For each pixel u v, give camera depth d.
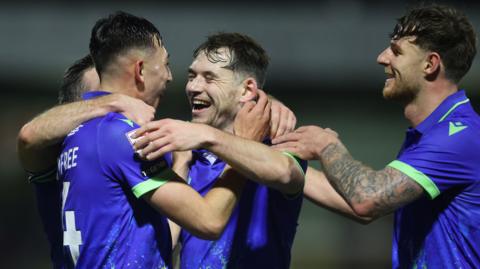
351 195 10.75
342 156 11.07
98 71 11.09
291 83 36.94
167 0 36.97
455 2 33.53
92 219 10.20
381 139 37.12
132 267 10.12
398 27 11.54
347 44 36.88
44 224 11.48
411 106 11.52
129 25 10.84
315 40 36.91
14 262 35.25
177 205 10.02
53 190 11.38
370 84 36.91
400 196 10.66
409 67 11.30
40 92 37.06
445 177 10.74
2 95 36.84
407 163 10.79
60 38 36.84
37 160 11.04
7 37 36.69
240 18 36.94
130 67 10.81
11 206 35.84
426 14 11.29
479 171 10.83
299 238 36.16
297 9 37.19
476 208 10.86
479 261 10.84
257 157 10.38
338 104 37.25
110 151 10.12
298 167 10.77
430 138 10.89
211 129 10.27
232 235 11.34
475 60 35.66
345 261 36.03
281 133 11.48
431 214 11.05
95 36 10.96
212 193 10.40
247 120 11.05
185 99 36.34
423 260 11.05
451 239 10.91
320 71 36.81
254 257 11.27
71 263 10.48
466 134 10.83
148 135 9.99
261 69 12.24
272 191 11.43
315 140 11.25
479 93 36.00
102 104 10.53
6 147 36.56
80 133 10.47
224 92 11.91
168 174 10.16
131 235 10.23
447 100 11.23
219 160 11.91
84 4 37.03
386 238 35.97
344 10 37.19
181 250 11.82
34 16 36.91
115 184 10.17
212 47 12.05
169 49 36.41
